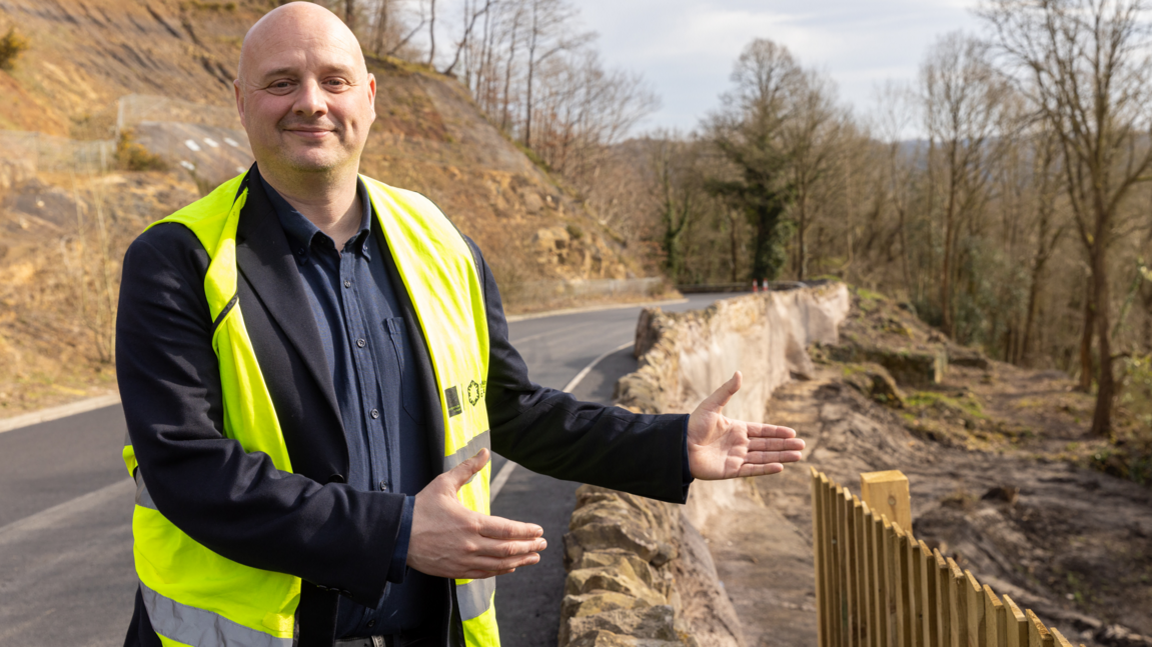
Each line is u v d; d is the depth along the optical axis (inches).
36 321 507.8
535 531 43.3
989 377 1032.8
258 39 48.8
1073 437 756.0
